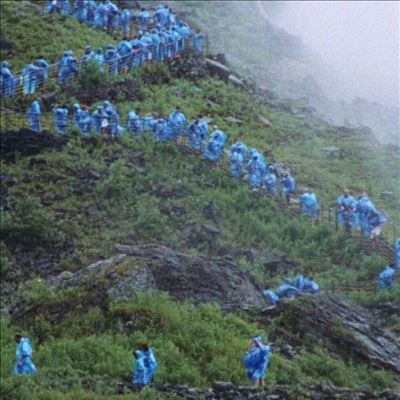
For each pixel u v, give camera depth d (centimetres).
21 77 12681
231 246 10050
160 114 12650
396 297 8769
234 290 8781
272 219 10562
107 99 12800
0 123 11969
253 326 8094
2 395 6919
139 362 7256
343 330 7988
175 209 10575
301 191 11275
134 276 8381
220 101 13612
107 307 8169
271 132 13050
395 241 9781
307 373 7575
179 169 11269
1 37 14012
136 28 14875
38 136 11456
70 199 10694
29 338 8119
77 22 14862
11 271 9831
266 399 6862
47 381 7175
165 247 9375
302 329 8056
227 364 7519
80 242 10125
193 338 7844
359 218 10069
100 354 7619
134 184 10919
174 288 8625
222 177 11206
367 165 11850
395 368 7794
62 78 12900
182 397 6862
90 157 11344
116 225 10369
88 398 6838
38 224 10169
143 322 7988
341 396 7006
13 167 11094
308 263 9838
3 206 10575
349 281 9438
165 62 13962
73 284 8575
